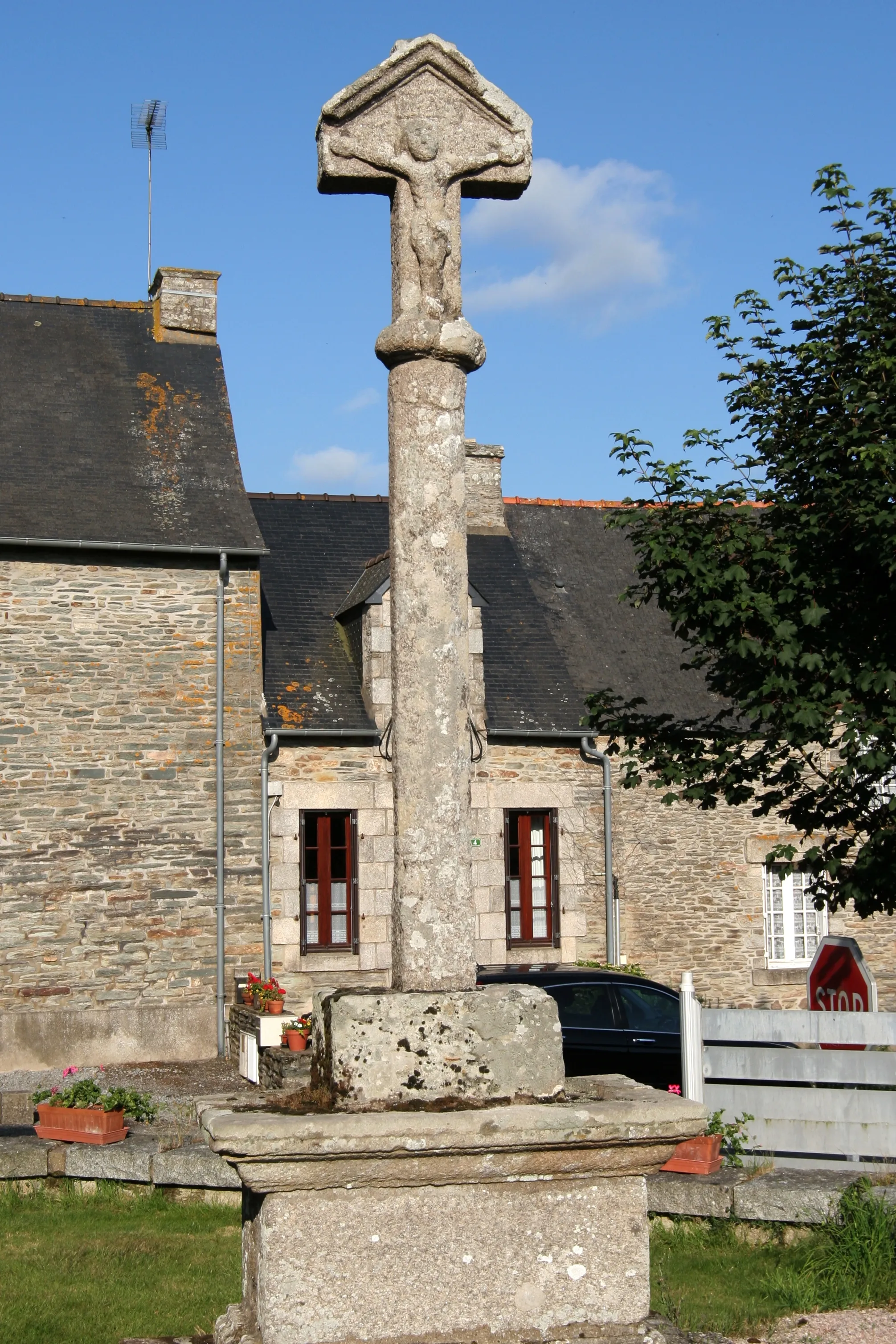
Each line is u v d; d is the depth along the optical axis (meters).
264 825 15.24
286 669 16.20
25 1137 8.86
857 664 8.11
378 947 15.48
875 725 7.69
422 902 4.38
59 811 14.61
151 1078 13.64
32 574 14.77
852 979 7.87
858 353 8.77
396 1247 3.93
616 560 19.67
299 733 15.38
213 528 15.45
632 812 16.67
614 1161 4.04
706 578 8.40
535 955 16.16
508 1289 3.97
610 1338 3.98
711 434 9.15
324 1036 4.24
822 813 8.31
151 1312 6.04
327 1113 4.00
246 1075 13.49
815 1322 5.67
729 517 8.66
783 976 16.81
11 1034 14.21
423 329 4.57
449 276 4.68
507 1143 3.90
